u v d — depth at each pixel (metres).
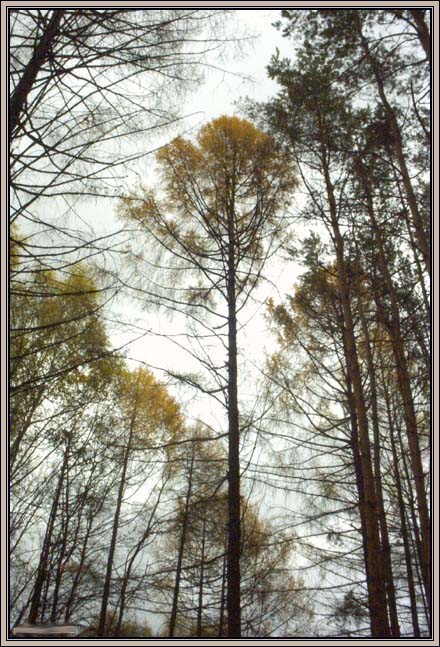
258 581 6.16
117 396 8.38
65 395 7.46
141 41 4.02
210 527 7.50
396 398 8.39
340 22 5.99
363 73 6.21
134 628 7.51
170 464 8.07
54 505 7.29
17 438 5.72
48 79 3.56
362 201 7.24
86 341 5.91
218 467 7.62
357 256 7.32
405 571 8.80
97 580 7.96
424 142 6.45
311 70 6.55
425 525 5.12
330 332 7.80
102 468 8.02
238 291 6.77
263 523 7.64
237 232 6.77
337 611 6.47
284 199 7.09
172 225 6.59
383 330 7.82
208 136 6.98
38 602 6.35
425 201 6.08
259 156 6.99
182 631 7.72
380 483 7.41
